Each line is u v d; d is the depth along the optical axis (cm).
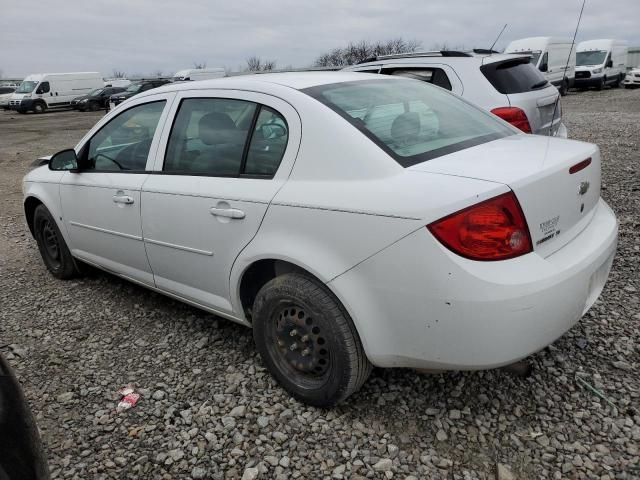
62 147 1582
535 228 227
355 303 238
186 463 245
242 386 298
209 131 311
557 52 2288
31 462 153
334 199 242
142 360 332
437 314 219
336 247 241
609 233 269
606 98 2139
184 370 318
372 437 253
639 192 621
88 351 347
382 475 231
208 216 296
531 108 600
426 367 237
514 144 279
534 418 258
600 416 256
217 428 266
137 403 289
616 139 1019
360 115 270
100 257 407
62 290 452
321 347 263
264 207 267
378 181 237
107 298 429
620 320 337
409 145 258
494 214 215
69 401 295
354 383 257
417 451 243
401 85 330
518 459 235
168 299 418
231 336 353
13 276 498
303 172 260
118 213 361
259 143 285
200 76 3231
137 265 368
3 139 1905
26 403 172
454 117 308
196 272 319
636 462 228
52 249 472
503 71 616
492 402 271
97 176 383
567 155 258
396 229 222
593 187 275
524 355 222
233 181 288
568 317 232
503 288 211
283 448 250
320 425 263
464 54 638
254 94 294
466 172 231
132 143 364
